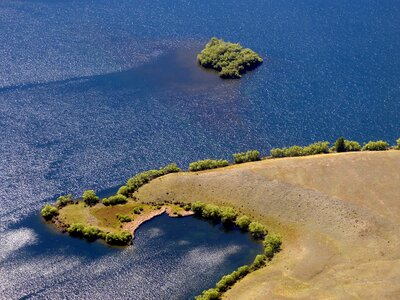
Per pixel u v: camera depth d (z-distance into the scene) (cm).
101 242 14975
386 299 12812
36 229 15312
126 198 16362
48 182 16962
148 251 14750
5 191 16538
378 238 14712
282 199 16112
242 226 15412
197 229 15538
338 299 12875
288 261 14175
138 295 13488
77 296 13462
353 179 16600
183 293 13538
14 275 13962
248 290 13312
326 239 14838
